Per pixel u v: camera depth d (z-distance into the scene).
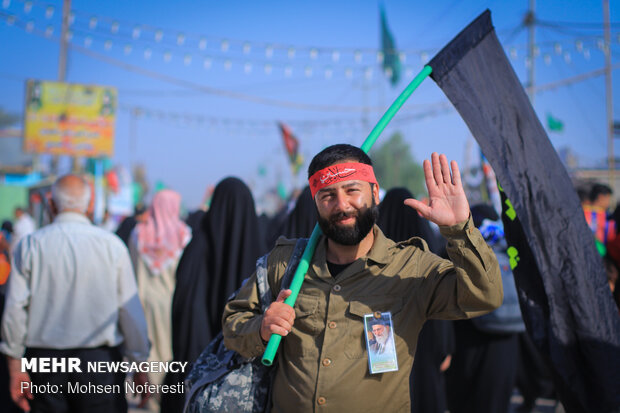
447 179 1.81
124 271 3.40
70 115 18.95
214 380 2.16
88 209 3.55
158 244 4.98
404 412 1.91
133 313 3.39
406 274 1.96
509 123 2.29
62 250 3.27
